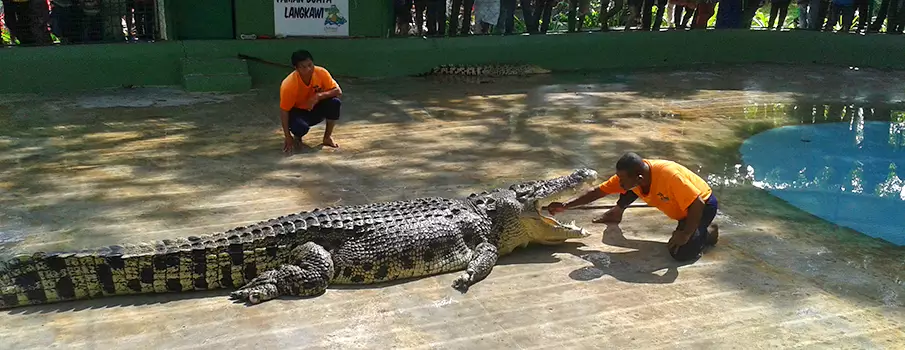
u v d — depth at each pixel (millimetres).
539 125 8992
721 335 3971
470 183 6648
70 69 10258
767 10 16766
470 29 12836
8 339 3758
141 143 7742
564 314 4176
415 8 12281
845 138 8844
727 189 6703
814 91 11617
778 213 6066
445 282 4578
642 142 8289
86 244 5055
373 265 4469
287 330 3932
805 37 14094
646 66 13828
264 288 4238
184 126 8531
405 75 12352
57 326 3900
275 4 11562
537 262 4945
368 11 12000
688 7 13914
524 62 13086
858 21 13938
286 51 11469
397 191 6379
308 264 4332
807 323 4121
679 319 4141
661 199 4941
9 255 4770
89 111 9141
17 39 10148
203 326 3941
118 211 5719
